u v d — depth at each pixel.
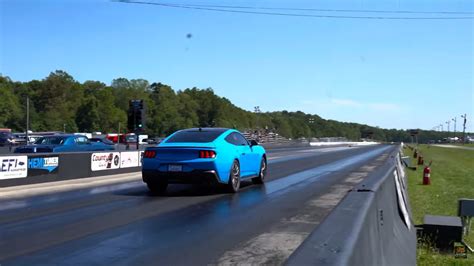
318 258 2.37
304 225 7.79
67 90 144.25
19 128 121.00
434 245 7.77
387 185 6.58
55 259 5.68
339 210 3.75
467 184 19.50
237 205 9.94
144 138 80.00
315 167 23.22
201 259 5.70
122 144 71.06
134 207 9.64
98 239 6.73
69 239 6.73
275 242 6.58
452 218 8.41
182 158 11.26
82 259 5.69
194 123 152.25
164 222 8.02
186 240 6.68
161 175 11.36
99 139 36.19
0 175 13.05
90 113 132.25
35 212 9.06
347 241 2.73
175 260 5.64
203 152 11.22
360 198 4.39
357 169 21.78
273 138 104.25
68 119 131.12
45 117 129.62
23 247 6.27
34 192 12.45
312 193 12.11
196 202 10.36
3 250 6.11
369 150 61.03
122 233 7.13
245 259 5.71
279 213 8.95
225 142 12.04
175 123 142.25
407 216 8.28
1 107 118.38
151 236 6.93
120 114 139.25
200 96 162.75
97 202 10.38
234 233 7.16
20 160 13.73
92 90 160.25
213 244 6.45
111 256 5.82
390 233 5.91
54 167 14.98
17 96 137.25
